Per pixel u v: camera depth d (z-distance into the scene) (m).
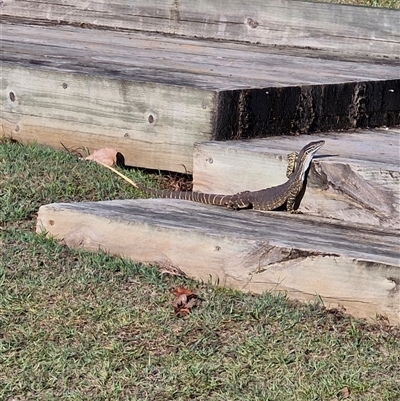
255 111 3.98
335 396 2.78
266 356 2.92
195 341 2.98
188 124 3.97
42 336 3.00
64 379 2.85
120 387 2.81
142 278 3.27
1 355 2.93
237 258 3.22
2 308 3.10
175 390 2.80
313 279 3.12
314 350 2.94
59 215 3.47
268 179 3.70
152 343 2.98
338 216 3.56
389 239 3.35
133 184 3.92
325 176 3.57
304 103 4.10
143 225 3.35
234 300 3.16
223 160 3.78
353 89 4.24
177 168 4.03
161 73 4.27
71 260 3.36
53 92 4.22
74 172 3.93
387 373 2.86
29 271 3.29
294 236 3.30
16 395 2.81
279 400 2.76
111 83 4.09
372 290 3.05
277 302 3.13
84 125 4.18
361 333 3.01
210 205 3.70
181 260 3.30
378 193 3.49
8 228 3.54
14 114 4.32
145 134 4.07
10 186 3.77
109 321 3.06
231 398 2.77
